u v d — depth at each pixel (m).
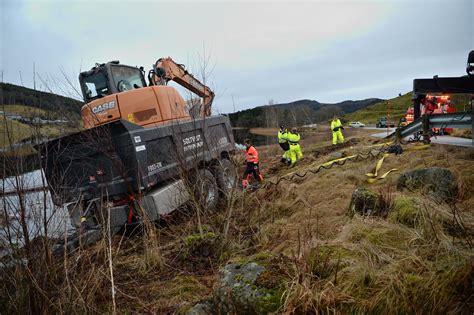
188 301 3.38
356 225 3.63
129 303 3.50
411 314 2.11
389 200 4.11
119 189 5.42
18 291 2.73
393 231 3.32
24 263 2.76
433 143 7.86
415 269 2.49
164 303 3.43
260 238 4.71
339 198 5.42
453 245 2.68
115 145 5.32
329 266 2.75
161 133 6.01
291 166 12.28
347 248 3.05
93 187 5.50
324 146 16.75
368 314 2.21
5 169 2.77
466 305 1.95
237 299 2.53
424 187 4.38
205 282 3.86
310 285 2.54
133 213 5.57
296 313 2.29
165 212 5.65
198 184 5.71
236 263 3.07
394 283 2.31
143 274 4.27
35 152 3.09
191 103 7.05
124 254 5.07
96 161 5.47
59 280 3.03
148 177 5.48
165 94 6.58
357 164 7.91
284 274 2.68
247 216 5.78
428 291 2.17
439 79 7.63
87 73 6.63
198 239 4.73
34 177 3.02
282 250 3.93
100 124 5.72
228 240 4.73
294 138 12.54
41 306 2.72
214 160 7.71
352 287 2.45
